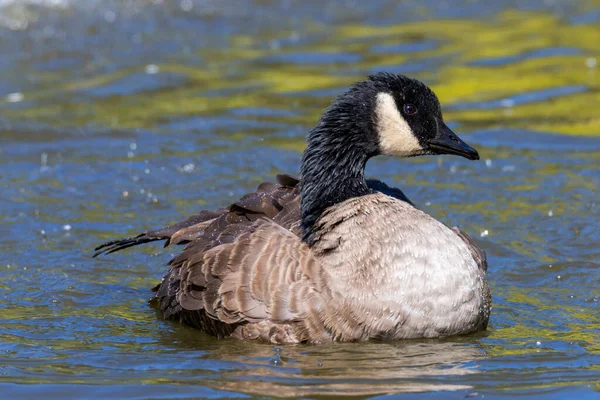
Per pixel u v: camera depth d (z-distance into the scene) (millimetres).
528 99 20625
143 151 17734
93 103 20484
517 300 12250
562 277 12945
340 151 11250
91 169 16891
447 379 9633
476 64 22922
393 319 10508
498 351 10469
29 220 14789
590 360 10203
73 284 12766
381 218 10781
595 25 25672
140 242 12094
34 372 9875
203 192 15898
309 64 23156
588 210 15117
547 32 25297
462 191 16031
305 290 10500
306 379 9609
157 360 10242
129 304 12234
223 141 18297
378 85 11469
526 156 17609
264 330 10562
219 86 21625
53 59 23297
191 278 10953
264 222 11141
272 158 17391
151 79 22047
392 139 11492
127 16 26172
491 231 14445
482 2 28484
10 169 16875
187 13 26750
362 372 9797
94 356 10383
